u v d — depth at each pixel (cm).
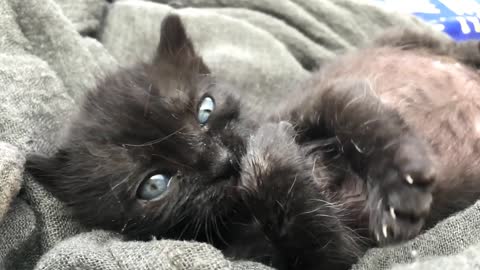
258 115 13
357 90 12
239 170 10
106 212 11
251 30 20
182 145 10
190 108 11
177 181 10
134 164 10
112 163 11
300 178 10
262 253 10
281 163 10
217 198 10
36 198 11
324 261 10
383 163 10
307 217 9
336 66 16
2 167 10
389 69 14
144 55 17
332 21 22
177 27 13
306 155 11
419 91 13
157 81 11
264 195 9
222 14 21
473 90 13
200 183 10
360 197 11
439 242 9
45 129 13
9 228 11
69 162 11
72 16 18
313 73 17
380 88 14
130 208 10
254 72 18
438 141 12
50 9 15
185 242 9
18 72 13
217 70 17
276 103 16
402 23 21
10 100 12
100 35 19
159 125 10
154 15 19
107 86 12
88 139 11
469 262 7
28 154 11
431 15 25
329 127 12
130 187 10
